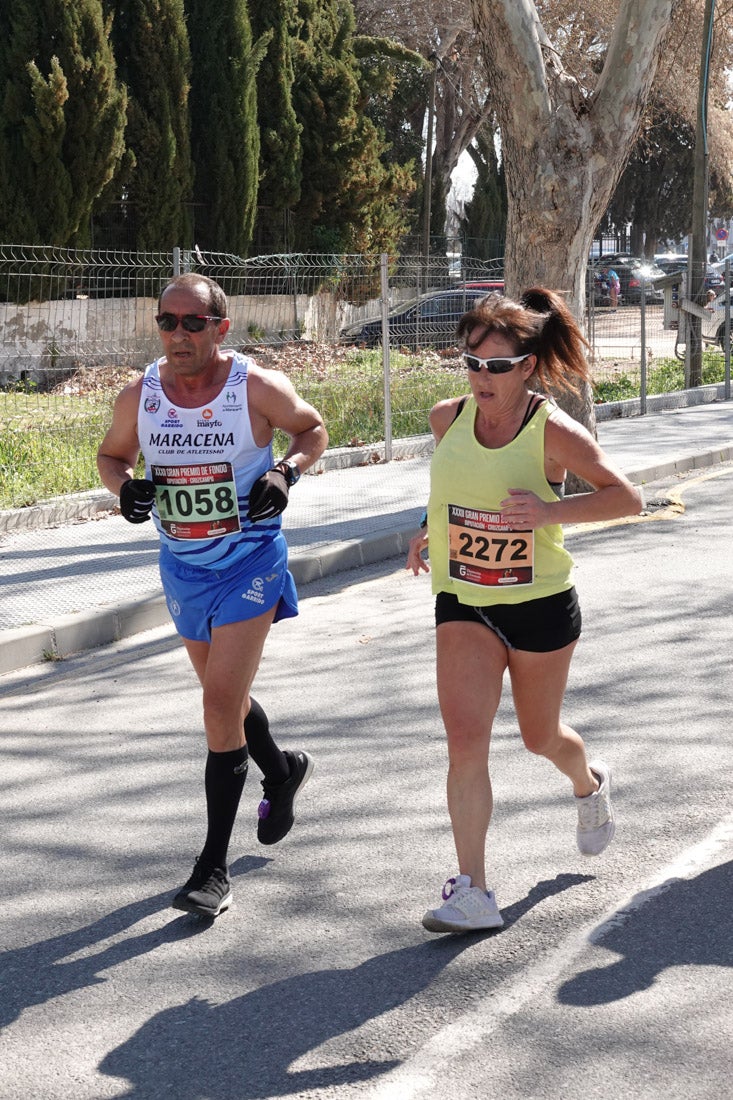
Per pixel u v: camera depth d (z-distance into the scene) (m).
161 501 4.26
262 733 4.50
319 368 15.05
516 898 4.22
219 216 24.53
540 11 31.95
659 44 11.06
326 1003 3.61
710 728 5.80
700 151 21.00
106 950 3.99
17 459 11.44
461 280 16.98
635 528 10.64
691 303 20.77
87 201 20.70
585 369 3.95
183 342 4.05
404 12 35.75
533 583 3.90
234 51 24.38
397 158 39.22
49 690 6.81
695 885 4.27
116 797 5.28
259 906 4.26
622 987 3.63
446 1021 3.49
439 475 3.97
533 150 11.21
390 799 5.14
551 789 5.17
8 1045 3.46
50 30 20.12
